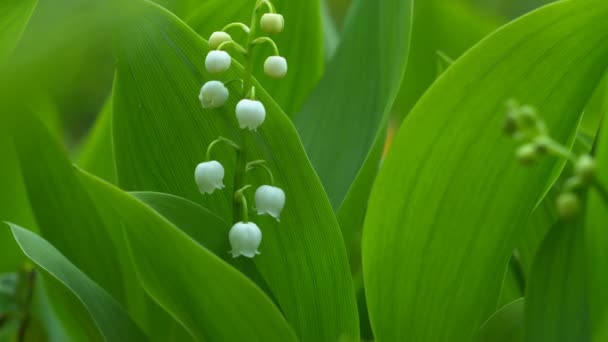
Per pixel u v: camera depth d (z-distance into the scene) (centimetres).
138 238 41
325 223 43
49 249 43
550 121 42
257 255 44
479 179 42
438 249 43
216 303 41
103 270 48
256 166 43
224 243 43
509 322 43
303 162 43
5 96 28
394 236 43
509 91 41
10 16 44
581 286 38
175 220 42
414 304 44
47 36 28
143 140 45
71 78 30
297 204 43
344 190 48
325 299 44
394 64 47
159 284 42
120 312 44
